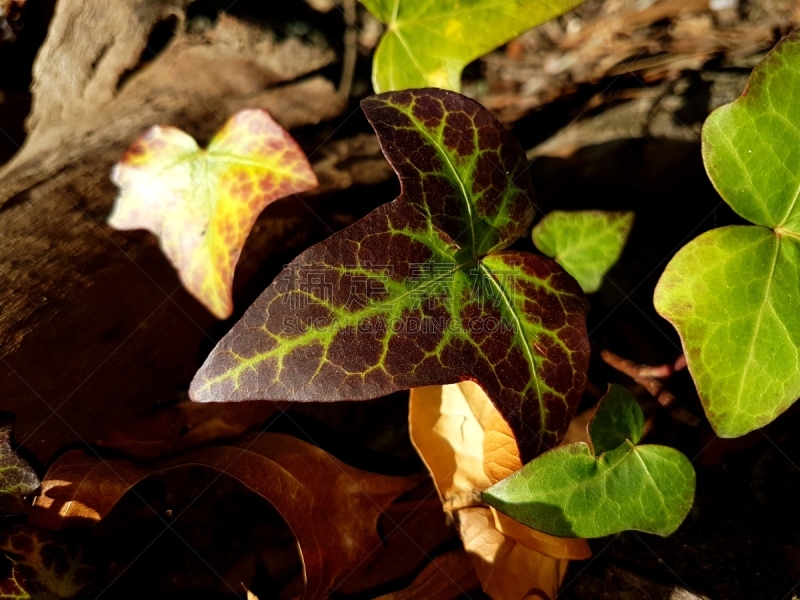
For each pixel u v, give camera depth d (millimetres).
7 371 103
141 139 121
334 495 110
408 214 90
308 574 100
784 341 90
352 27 153
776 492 111
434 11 116
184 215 117
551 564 103
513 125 154
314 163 135
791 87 91
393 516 115
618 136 137
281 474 108
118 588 106
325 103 145
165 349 121
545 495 92
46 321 106
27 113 148
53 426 110
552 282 97
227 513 116
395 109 94
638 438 98
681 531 110
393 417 127
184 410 123
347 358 83
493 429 108
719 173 92
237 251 112
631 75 147
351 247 86
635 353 124
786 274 91
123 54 139
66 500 102
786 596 102
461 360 88
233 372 81
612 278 124
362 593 108
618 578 107
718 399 90
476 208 97
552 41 164
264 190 112
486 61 166
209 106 135
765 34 142
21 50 151
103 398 116
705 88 135
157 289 117
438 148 95
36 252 110
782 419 116
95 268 112
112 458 114
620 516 93
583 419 121
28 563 99
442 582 106
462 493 109
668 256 127
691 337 89
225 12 142
